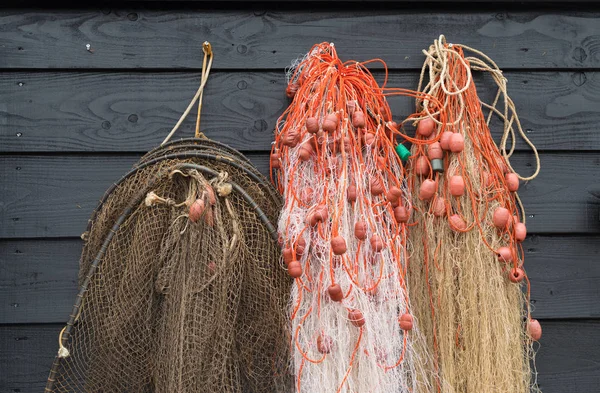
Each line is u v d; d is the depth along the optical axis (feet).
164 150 6.05
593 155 6.81
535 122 6.79
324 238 5.61
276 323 5.78
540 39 6.86
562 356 6.54
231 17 6.70
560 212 6.69
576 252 6.68
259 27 6.71
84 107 6.55
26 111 6.50
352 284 5.51
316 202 5.80
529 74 6.85
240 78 6.67
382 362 5.57
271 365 5.89
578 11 6.87
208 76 6.65
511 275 5.95
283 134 6.19
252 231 5.86
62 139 6.49
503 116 6.59
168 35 6.65
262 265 5.85
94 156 6.54
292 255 5.53
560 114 6.81
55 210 6.43
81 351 6.20
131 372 5.85
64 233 6.40
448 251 5.92
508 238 6.06
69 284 6.37
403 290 5.81
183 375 5.48
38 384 6.26
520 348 5.98
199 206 5.49
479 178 6.02
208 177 5.80
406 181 6.29
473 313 5.80
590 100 6.85
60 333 5.88
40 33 6.57
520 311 6.22
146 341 5.84
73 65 6.56
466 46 6.62
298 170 5.95
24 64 6.53
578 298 6.59
